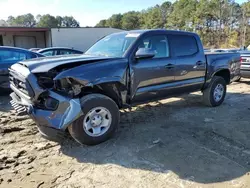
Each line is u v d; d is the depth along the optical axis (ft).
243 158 11.34
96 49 15.60
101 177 9.87
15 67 13.29
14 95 13.93
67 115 11.29
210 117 17.20
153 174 10.05
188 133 14.23
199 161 11.05
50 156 11.54
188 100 21.86
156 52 15.05
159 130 14.69
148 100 15.17
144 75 14.21
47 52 36.99
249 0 186.09
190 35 17.34
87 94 12.48
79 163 10.93
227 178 9.78
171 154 11.69
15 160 11.12
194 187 9.23
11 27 80.64
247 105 20.57
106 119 12.78
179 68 16.16
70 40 95.40
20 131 14.44
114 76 12.65
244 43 158.40
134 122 16.11
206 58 18.35
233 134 14.12
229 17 198.90
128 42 14.29
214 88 19.45
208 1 214.07
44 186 9.29
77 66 11.82
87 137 12.16
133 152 11.89
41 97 11.55
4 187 9.20
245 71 28.27
